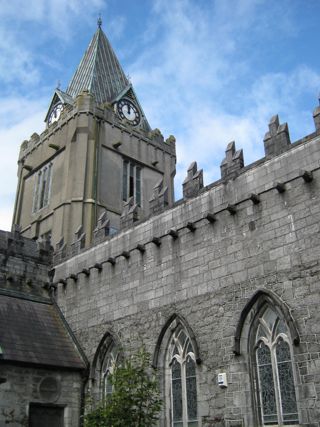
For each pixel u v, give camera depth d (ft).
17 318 90.38
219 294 69.26
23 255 102.12
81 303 94.84
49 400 80.28
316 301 58.08
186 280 75.15
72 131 156.04
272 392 60.29
